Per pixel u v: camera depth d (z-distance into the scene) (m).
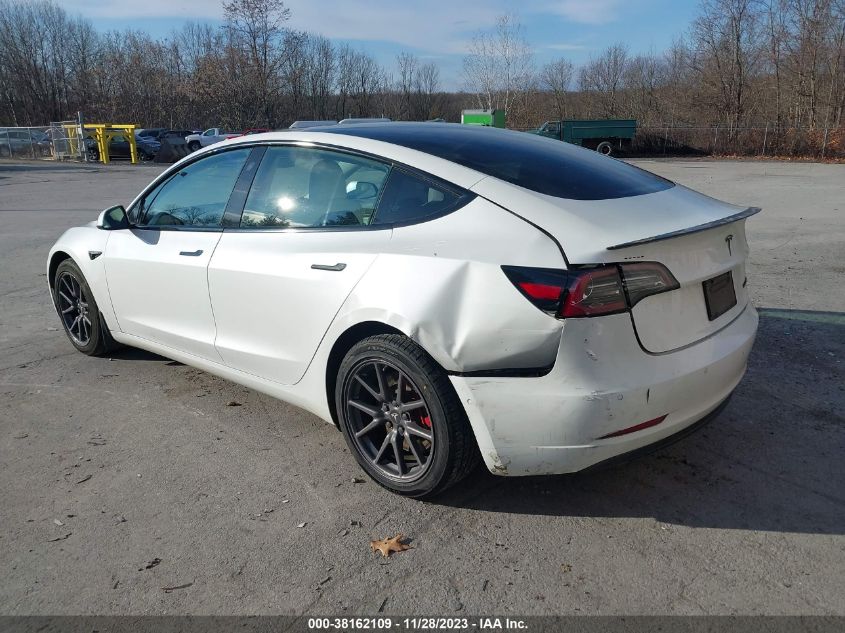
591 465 2.54
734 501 2.90
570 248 2.46
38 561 2.60
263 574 2.50
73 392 4.26
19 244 9.87
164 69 57.19
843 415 3.70
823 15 33.22
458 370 2.62
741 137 34.06
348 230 3.08
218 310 3.64
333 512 2.89
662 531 2.71
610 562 2.52
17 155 38.03
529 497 2.97
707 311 2.77
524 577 2.45
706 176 21.86
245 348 3.54
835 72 33.16
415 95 61.69
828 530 2.69
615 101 46.47
